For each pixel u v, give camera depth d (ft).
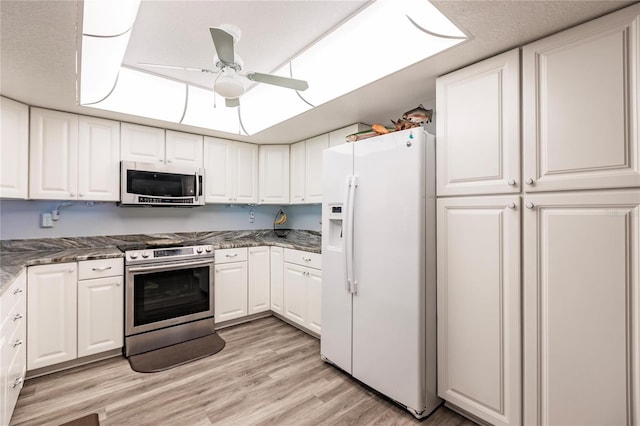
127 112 8.52
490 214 5.30
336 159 7.62
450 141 5.90
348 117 9.03
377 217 6.51
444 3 4.08
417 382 5.74
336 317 7.55
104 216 9.75
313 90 7.98
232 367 7.72
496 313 5.21
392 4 5.46
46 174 8.00
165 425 5.57
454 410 6.10
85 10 4.26
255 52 7.13
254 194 12.25
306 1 5.34
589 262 4.30
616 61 4.08
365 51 6.45
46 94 7.11
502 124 5.19
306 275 9.57
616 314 4.08
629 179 3.97
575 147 4.41
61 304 7.30
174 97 9.18
